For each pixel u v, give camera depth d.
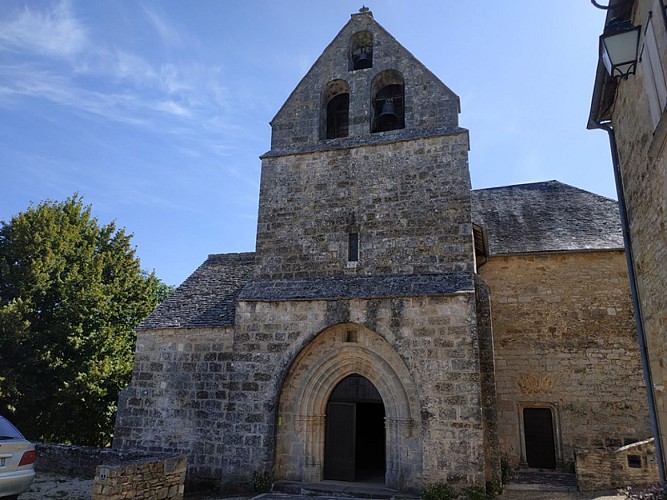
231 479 11.63
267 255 13.52
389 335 11.50
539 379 14.92
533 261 15.98
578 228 16.80
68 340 20.27
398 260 12.45
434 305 11.39
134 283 25.20
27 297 19.94
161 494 9.76
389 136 13.62
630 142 8.30
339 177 13.64
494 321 15.76
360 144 13.66
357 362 12.17
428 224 12.51
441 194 12.64
